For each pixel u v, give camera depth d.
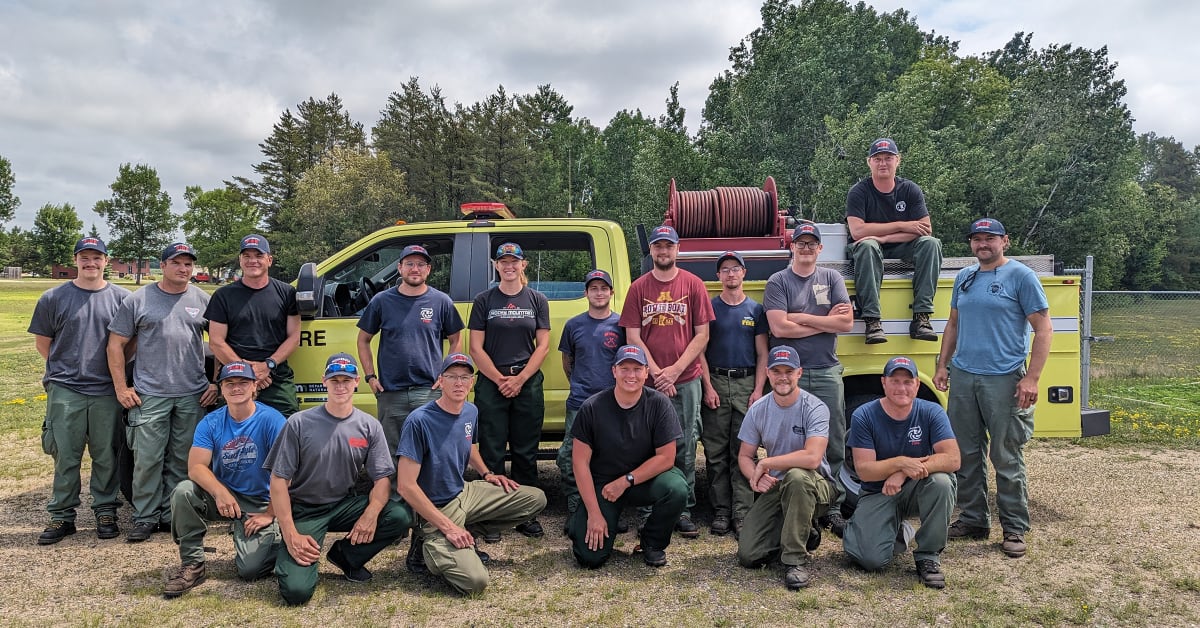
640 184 37.72
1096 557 4.18
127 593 3.76
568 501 4.68
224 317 4.68
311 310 4.77
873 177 5.11
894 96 32.12
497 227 5.32
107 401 4.69
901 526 4.09
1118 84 36.59
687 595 3.69
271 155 68.25
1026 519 4.29
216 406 5.03
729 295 4.72
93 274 4.72
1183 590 3.71
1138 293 9.52
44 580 3.95
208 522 5.06
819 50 35.34
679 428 4.12
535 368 4.62
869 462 4.02
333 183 54.88
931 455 3.95
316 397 5.16
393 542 3.95
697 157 37.06
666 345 4.50
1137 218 37.97
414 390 4.58
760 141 35.25
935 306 4.80
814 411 4.04
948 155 33.59
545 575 4.00
